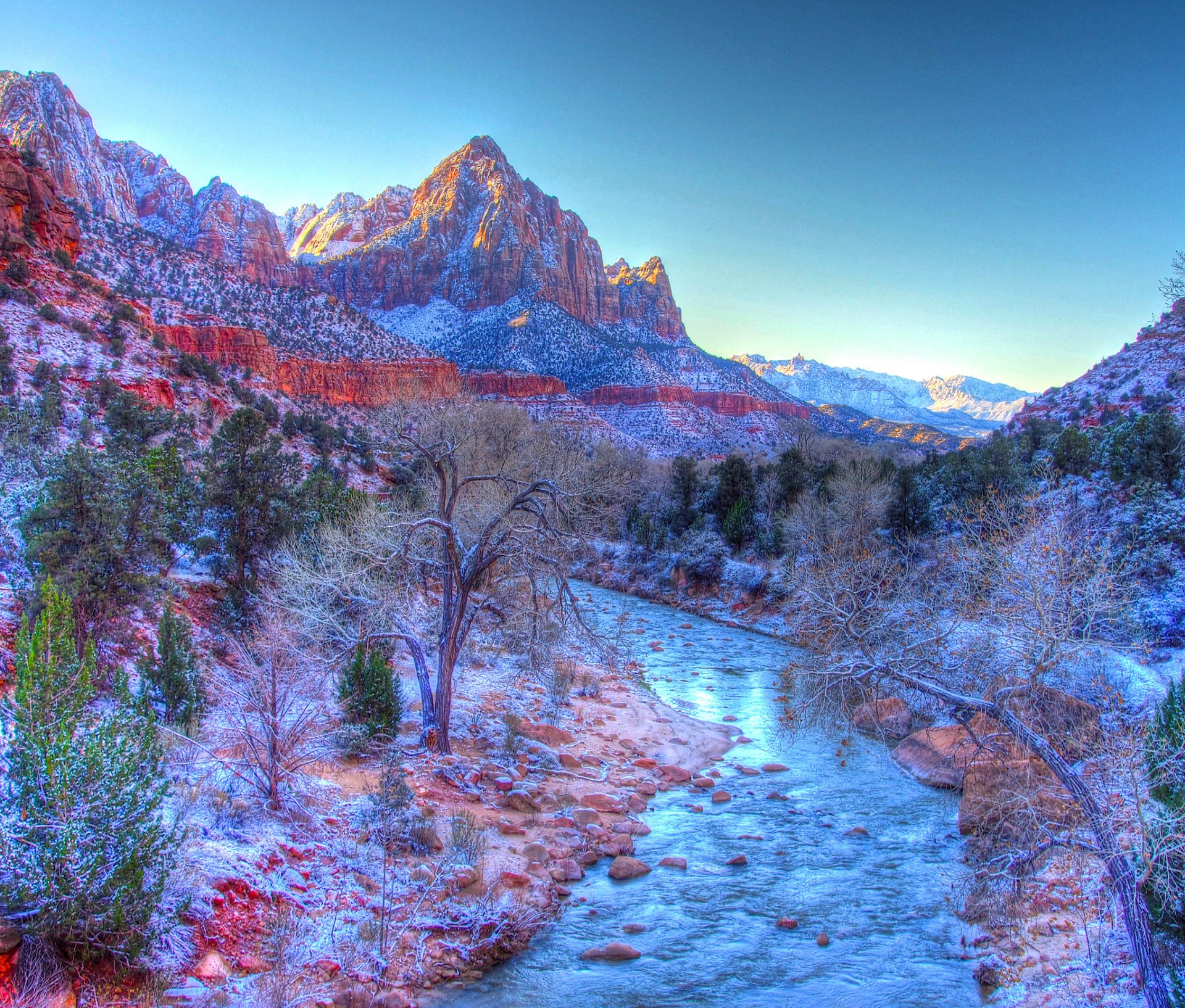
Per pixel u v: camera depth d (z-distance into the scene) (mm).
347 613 15492
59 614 6906
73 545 11508
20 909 5422
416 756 12688
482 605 14273
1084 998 7133
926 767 14617
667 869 10594
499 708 16469
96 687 10445
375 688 12711
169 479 17234
